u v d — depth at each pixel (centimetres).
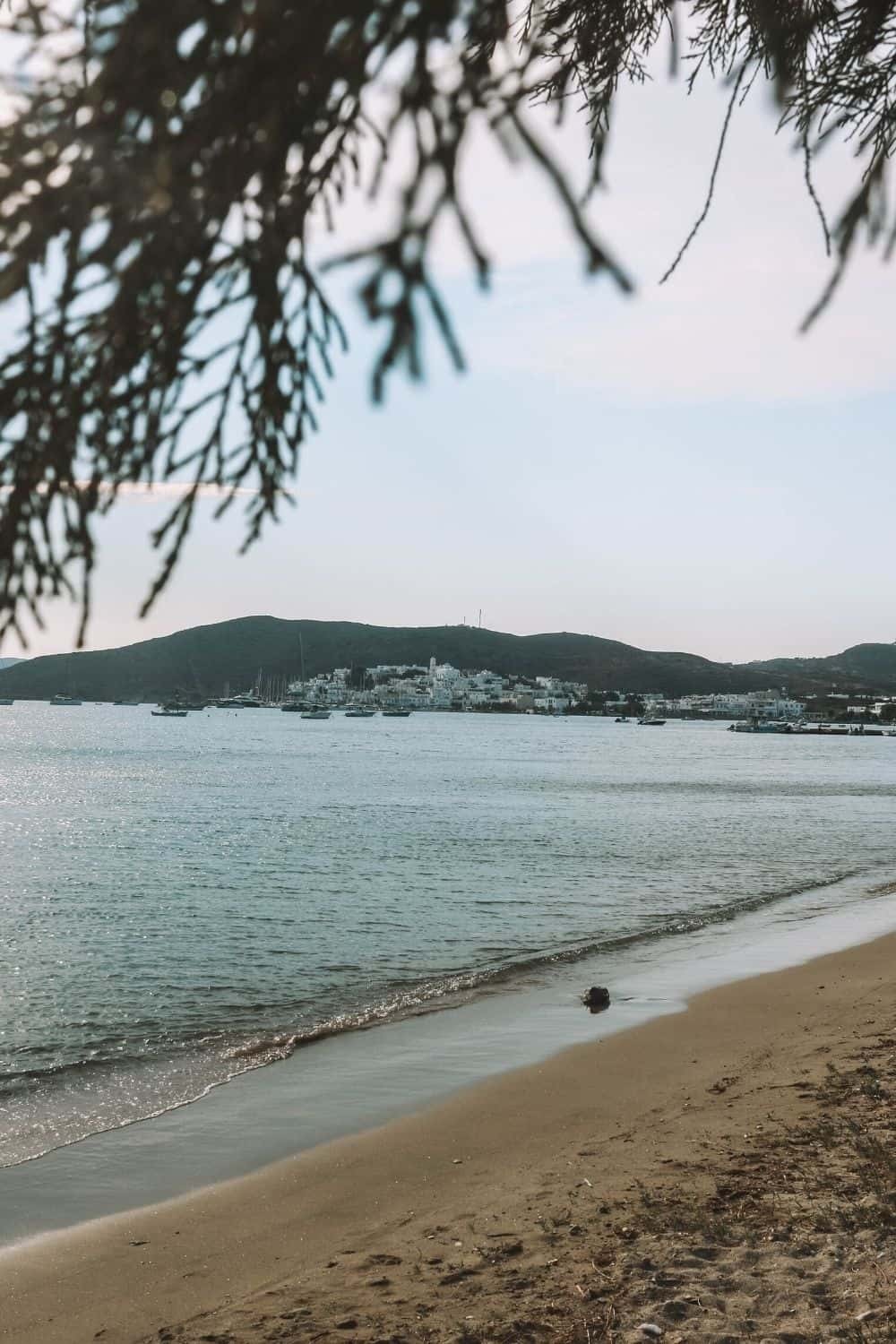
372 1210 788
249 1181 876
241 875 2952
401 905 2492
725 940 2047
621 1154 835
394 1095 1104
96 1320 638
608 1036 1300
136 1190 863
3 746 12038
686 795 6581
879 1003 1333
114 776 7519
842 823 4828
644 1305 549
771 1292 548
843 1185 683
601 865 3275
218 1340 583
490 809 5250
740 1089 994
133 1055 1291
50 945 1983
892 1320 499
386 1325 570
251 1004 1566
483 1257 652
